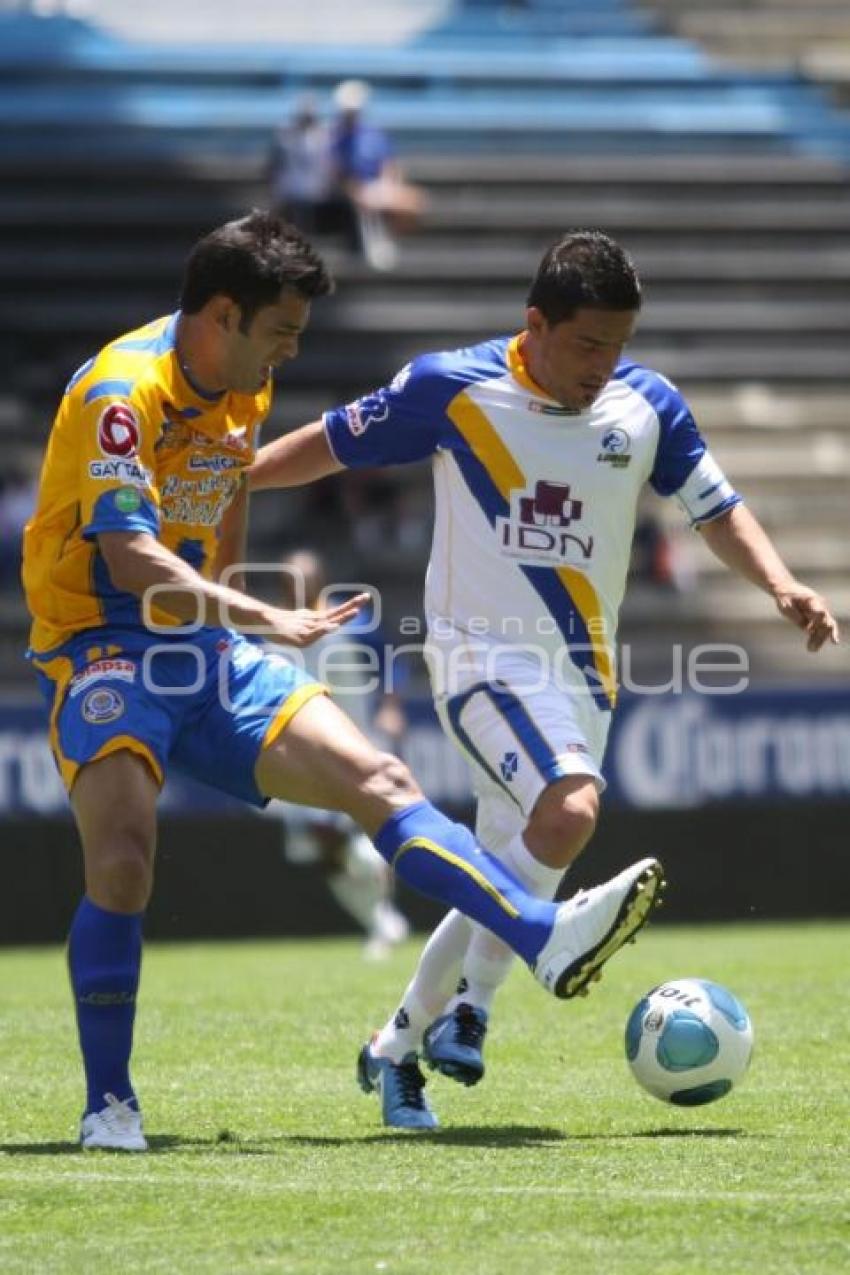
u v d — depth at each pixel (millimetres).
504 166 81125
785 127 86125
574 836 17984
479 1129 18797
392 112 85500
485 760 18703
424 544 66625
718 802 50344
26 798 47969
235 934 48969
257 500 66812
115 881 17672
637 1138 18109
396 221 76312
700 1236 13969
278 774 18094
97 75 85688
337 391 72250
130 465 17516
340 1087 21781
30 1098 20984
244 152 82750
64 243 76312
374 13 92938
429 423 19188
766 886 50594
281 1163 16672
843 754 51062
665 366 74938
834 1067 22781
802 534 69938
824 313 76812
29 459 67875
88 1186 15648
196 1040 25938
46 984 35719
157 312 74125
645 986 32031
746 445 73125
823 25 92000
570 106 86688
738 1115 19500
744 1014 19078
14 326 72500
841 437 73625
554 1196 15227
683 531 67875
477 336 74375
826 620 19188
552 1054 24266
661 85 88375
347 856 41938
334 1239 13953
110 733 17812
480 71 88000
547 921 16891
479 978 19062
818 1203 14938
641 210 80375
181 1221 14516
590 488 19000
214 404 18094
